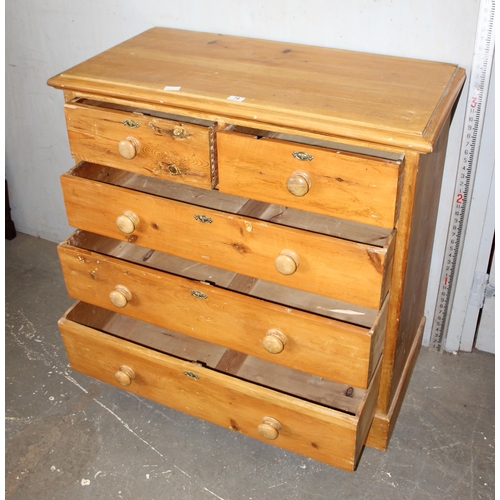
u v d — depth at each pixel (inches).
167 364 63.8
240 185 54.7
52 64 82.3
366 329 54.0
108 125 56.7
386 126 49.1
